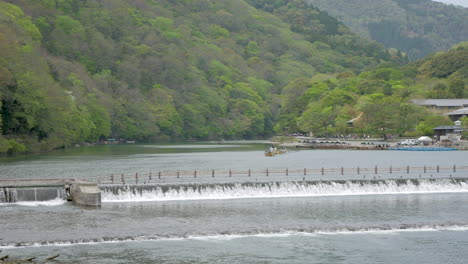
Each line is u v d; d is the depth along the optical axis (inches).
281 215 3996.1
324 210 4173.2
